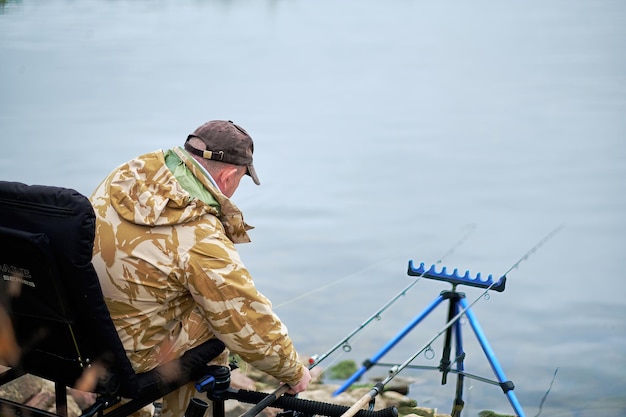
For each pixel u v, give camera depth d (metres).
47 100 21.91
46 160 15.62
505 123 22.41
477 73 31.41
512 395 5.26
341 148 18.94
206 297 3.69
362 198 14.79
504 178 16.75
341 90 27.48
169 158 3.90
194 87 26.20
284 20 48.25
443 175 16.75
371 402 4.00
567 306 9.96
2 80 24.88
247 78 28.94
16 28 36.72
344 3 57.28
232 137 3.91
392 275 11.01
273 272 10.93
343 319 9.47
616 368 8.12
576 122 22.52
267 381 6.90
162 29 41.12
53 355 3.71
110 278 3.68
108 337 3.52
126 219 3.66
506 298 10.24
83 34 36.53
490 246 12.56
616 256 12.18
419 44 39.47
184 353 3.94
